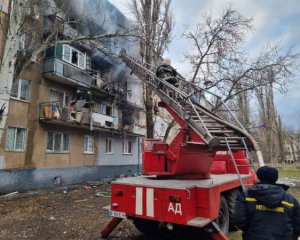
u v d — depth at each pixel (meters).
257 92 15.72
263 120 34.19
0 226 6.88
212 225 4.80
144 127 25.61
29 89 15.50
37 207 9.72
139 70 7.71
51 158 16.69
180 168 5.71
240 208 2.94
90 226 6.81
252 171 7.48
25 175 14.88
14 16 9.95
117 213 5.23
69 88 18.55
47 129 16.52
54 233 6.20
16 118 14.59
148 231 5.98
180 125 5.93
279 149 48.06
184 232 6.01
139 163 26.39
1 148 13.66
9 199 11.88
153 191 4.86
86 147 19.98
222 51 15.75
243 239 2.98
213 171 7.14
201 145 5.39
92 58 20.36
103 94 20.94
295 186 15.90
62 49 16.62
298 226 2.77
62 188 15.88
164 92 6.63
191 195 4.70
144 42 15.41
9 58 9.73
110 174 22.22
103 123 20.33
